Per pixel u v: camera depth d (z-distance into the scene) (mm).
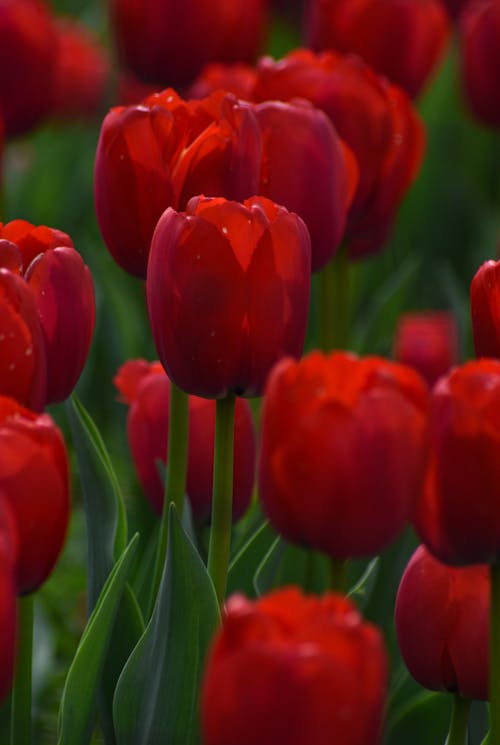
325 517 1275
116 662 1532
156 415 1605
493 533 1300
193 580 1424
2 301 1356
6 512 1233
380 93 1732
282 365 1276
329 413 1264
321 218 1547
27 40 2434
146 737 1457
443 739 1561
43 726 1791
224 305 1380
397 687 1592
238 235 1380
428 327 2041
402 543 1655
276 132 1535
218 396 1407
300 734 1181
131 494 2199
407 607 1396
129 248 1495
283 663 1177
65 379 1433
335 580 1313
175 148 1489
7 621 1217
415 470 1275
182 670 1437
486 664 1387
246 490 1581
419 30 2516
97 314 2549
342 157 1558
